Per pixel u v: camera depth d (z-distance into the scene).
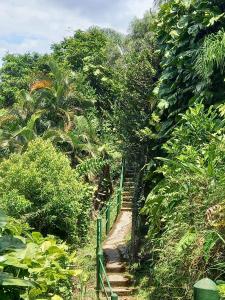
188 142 6.07
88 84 21.55
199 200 4.92
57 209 11.15
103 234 12.13
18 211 10.56
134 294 8.14
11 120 18.23
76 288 8.54
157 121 7.86
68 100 19.31
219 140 5.25
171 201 5.27
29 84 20.38
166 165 6.11
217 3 7.23
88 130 18.23
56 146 16.91
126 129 9.16
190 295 4.70
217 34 6.83
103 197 16.33
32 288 4.01
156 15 8.80
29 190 11.20
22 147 16.22
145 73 9.12
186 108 7.38
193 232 4.73
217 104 6.69
